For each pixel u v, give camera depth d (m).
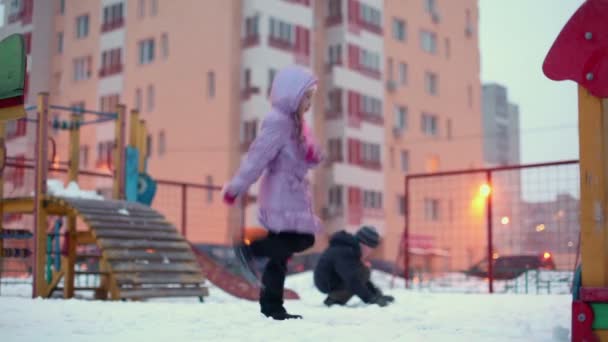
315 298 9.99
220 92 32.28
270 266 4.80
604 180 3.36
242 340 3.69
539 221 12.69
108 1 34.97
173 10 33.88
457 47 43.47
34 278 8.64
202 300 8.87
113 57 34.50
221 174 31.75
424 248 33.94
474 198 13.97
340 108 36.00
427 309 6.49
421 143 40.31
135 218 9.03
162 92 33.84
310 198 4.73
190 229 31.70
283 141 4.55
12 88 4.03
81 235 9.30
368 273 7.20
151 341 3.62
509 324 4.70
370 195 36.72
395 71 39.47
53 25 15.12
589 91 3.41
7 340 3.60
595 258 3.32
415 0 41.12
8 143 12.13
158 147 33.84
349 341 3.65
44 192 8.81
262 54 32.34
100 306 6.15
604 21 3.38
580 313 3.29
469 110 43.59
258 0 32.53
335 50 36.72
